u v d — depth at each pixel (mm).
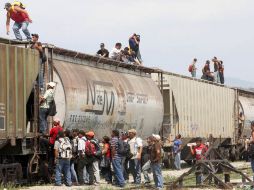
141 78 48812
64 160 34438
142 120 46531
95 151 36469
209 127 62031
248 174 46281
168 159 53562
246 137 74438
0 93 31344
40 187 33125
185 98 56594
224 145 68625
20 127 32812
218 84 65938
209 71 68438
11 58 32344
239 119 72312
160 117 50125
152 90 49094
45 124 34875
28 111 35375
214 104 63844
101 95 40156
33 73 34094
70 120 36656
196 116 58812
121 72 45781
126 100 43656
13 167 32812
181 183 34000
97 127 40156
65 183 34750
